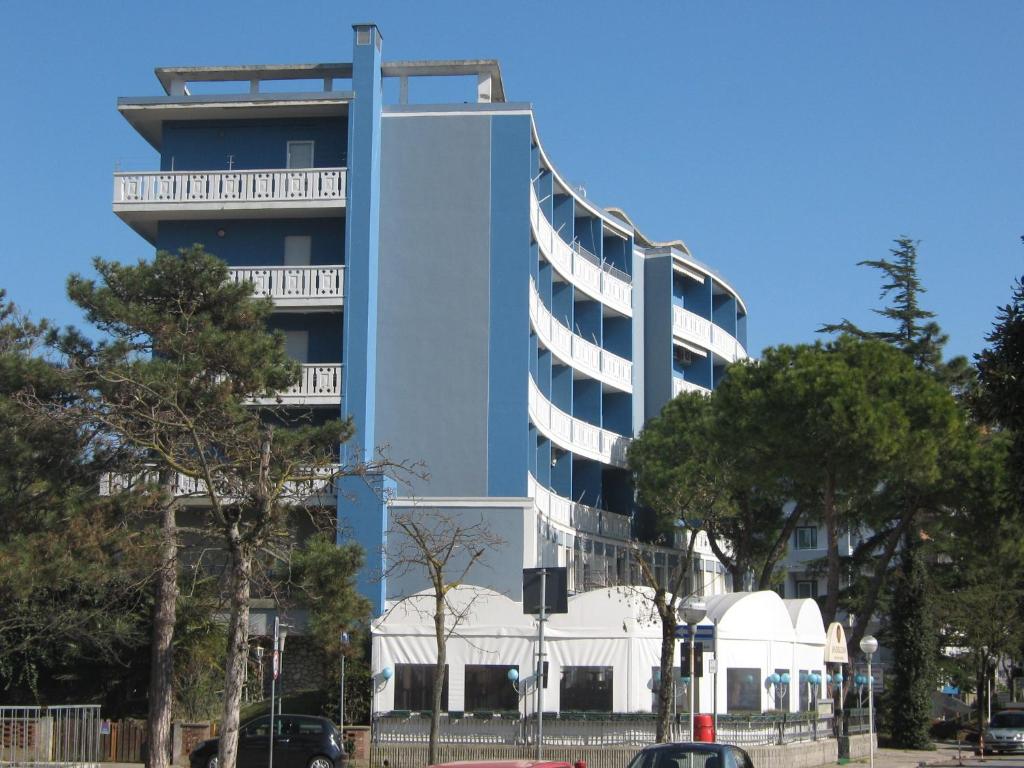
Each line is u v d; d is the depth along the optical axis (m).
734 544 52.31
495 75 44.69
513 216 42.38
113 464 30.28
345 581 28.89
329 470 37.38
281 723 30.92
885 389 40.12
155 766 29.69
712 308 60.94
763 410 39.31
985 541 41.72
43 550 28.16
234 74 43.81
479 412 41.41
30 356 31.12
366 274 41.31
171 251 43.12
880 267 56.28
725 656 35.56
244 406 30.84
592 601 34.69
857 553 48.75
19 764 25.62
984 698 56.41
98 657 36.06
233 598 22.31
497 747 32.91
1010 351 16.27
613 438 52.69
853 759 40.47
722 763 19.52
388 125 43.22
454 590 35.56
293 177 42.00
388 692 34.06
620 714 32.72
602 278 52.41
